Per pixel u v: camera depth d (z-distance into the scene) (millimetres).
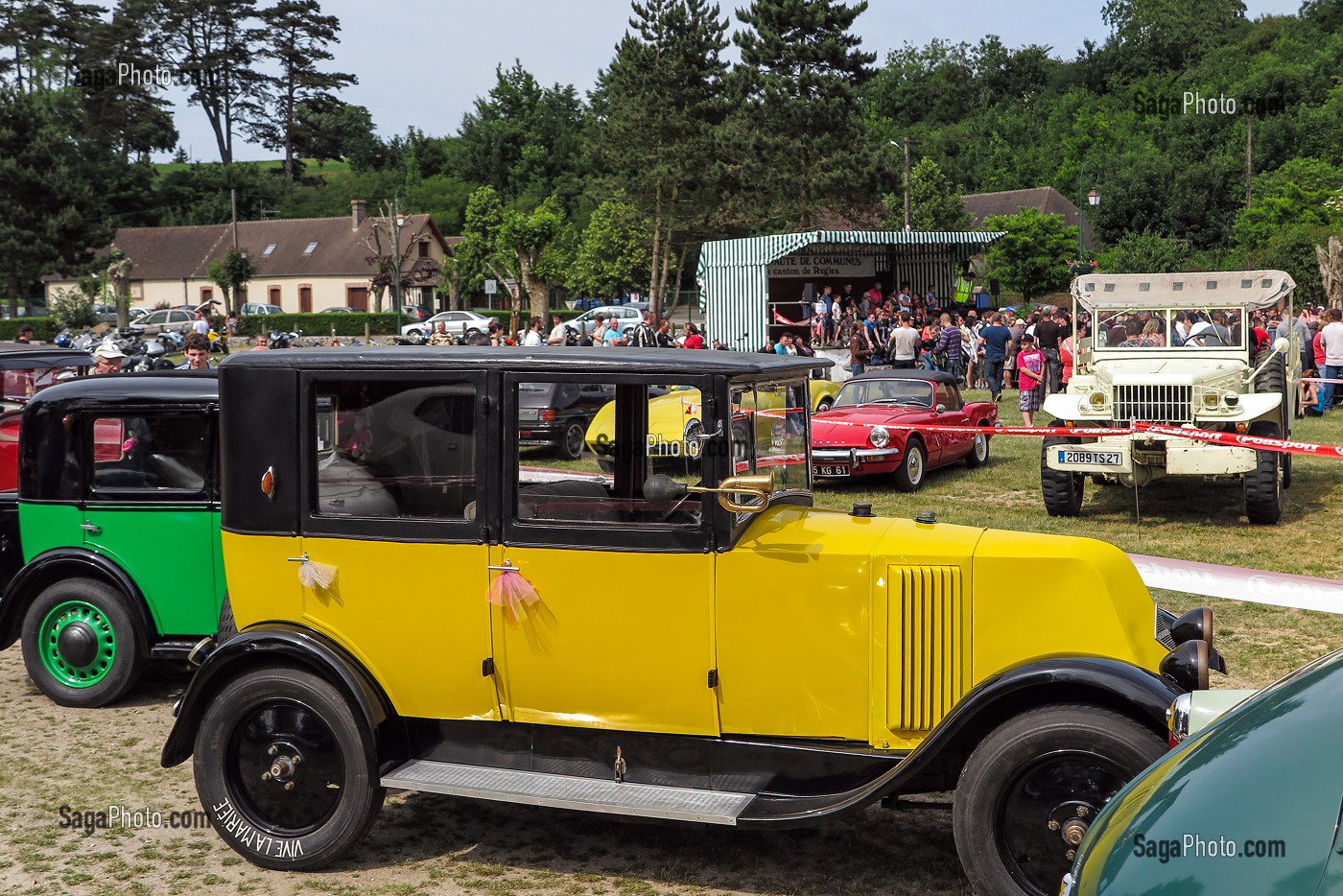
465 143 99312
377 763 4770
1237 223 50844
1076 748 3996
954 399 15320
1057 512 12055
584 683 4648
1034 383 18500
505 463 4652
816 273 33531
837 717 4449
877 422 13781
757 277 30469
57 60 88750
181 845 5121
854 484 14586
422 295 68375
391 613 4809
